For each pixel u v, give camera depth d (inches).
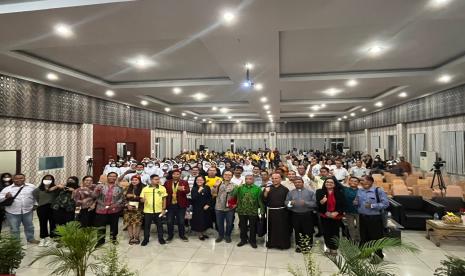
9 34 187.2
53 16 161.2
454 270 106.0
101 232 213.0
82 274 122.2
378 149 630.5
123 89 380.5
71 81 327.0
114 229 220.2
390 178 397.4
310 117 837.8
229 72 294.5
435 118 415.2
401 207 258.5
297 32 209.5
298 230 204.8
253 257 192.9
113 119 481.7
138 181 238.8
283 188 212.8
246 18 165.2
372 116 690.8
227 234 224.7
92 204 216.7
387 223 210.2
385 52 252.7
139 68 305.7
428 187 326.0
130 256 195.3
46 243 214.1
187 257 193.3
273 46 215.3
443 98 387.5
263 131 1023.0
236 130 1042.1
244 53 232.8
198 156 631.2
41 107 333.7
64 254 122.1
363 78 317.1
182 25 175.0
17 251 129.7
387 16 162.6
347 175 338.6
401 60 276.4
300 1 145.3
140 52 254.5
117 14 158.9
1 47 212.4
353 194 204.5
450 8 152.8
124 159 473.4
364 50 248.1
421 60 275.6
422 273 167.9
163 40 225.9
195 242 224.5
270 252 202.1
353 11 156.6
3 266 123.3
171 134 759.7
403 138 522.0
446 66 278.5
